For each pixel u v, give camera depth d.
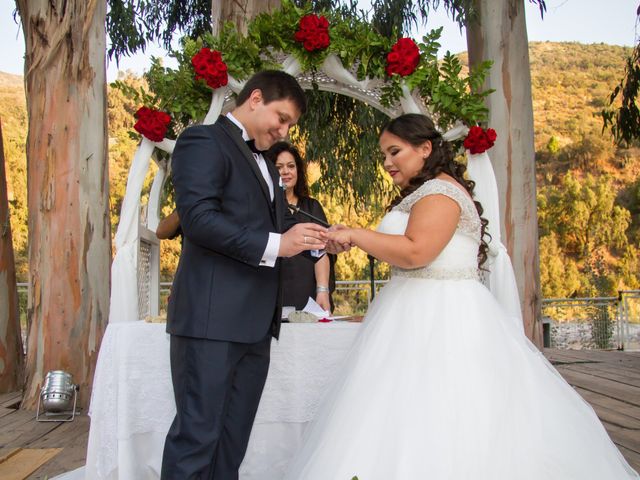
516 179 5.37
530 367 2.01
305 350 2.46
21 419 3.89
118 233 2.96
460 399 1.82
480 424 1.78
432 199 1.99
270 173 2.10
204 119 3.17
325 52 3.13
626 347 8.42
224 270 1.87
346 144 7.39
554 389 2.00
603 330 9.31
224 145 1.86
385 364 1.94
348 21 3.26
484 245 2.30
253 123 1.96
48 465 2.87
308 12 3.16
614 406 4.22
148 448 2.34
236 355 1.89
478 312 2.00
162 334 2.33
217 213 1.76
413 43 3.16
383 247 1.92
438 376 1.86
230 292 1.86
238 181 1.87
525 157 5.41
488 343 1.94
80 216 4.28
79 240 4.27
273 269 2.01
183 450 1.81
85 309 4.26
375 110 6.86
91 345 4.26
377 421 1.83
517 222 5.36
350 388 1.94
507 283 3.17
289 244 1.79
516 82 5.39
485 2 5.42
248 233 1.78
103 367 2.32
